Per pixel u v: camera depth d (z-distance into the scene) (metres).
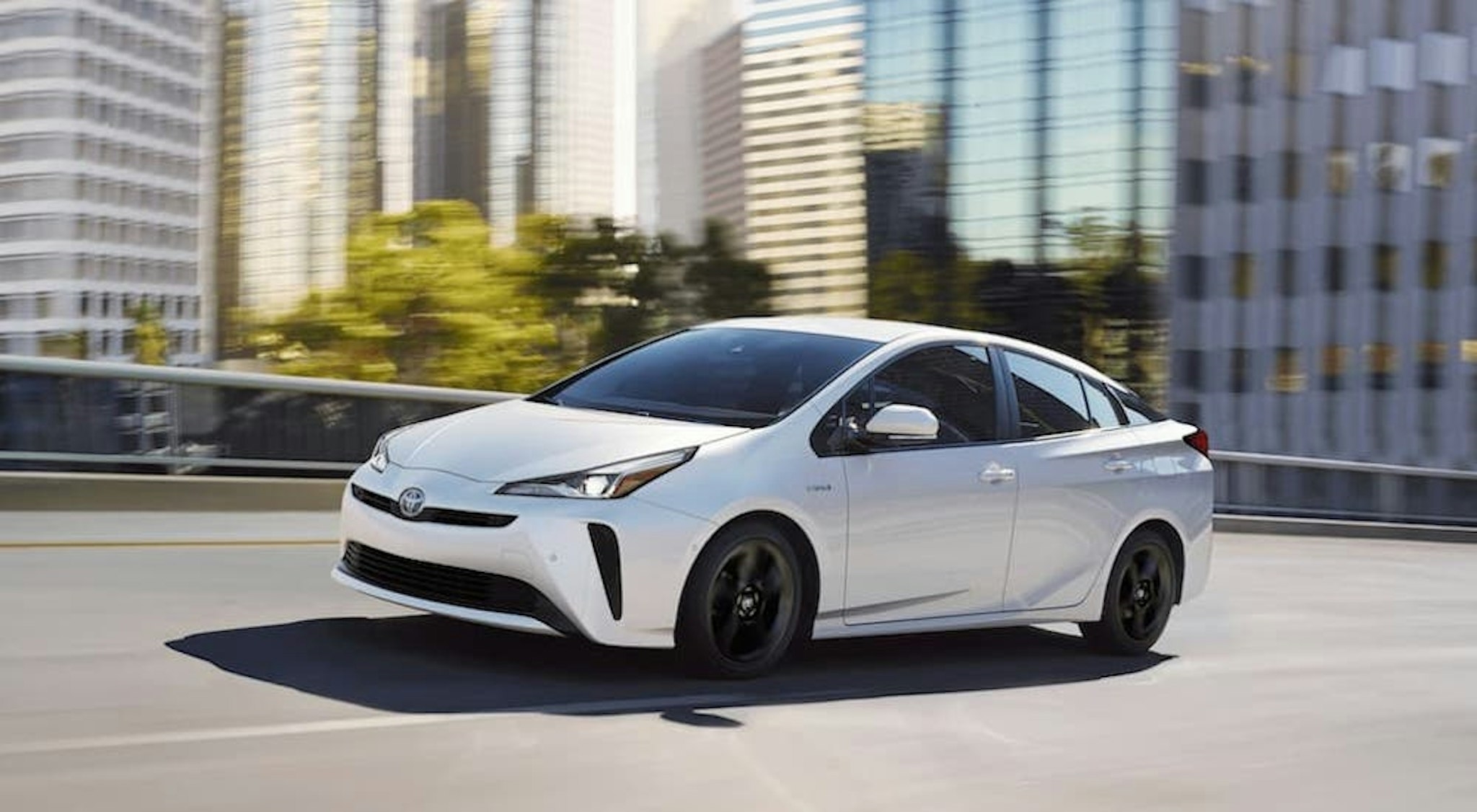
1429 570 14.48
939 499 6.21
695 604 5.50
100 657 5.55
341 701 5.05
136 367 12.09
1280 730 5.80
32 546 8.65
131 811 3.73
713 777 4.43
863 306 80.62
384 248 64.12
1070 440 6.94
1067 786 4.65
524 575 5.29
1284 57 70.56
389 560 5.64
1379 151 70.00
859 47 84.19
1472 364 69.31
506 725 4.85
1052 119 73.19
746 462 5.64
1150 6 70.81
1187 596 7.49
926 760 4.84
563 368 69.19
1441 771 5.25
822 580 5.85
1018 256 74.06
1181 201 70.94
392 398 13.76
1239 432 70.94
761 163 118.19
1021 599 6.64
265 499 12.55
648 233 73.44
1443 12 69.62
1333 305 70.31
